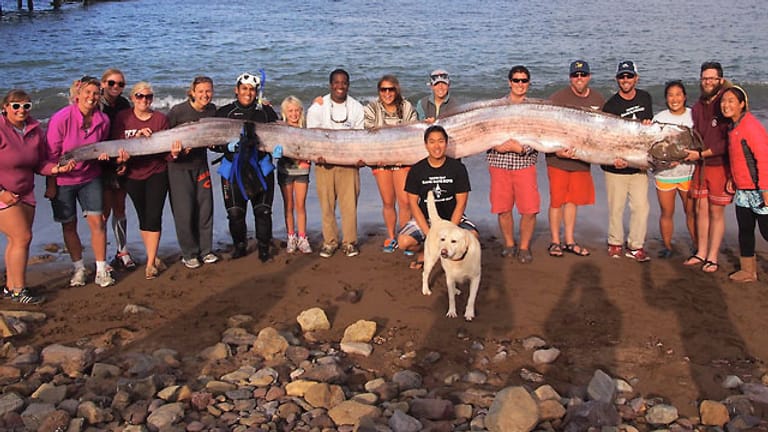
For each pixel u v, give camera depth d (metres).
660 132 6.65
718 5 35.91
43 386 4.62
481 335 5.55
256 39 26.27
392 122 7.16
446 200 6.41
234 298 6.31
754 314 5.79
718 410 4.27
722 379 4.81
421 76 18.83
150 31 29.64
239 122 6.82
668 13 32.88
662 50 22.56
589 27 28.44
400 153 6.96
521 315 5.89
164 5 43.97
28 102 5.84
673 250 7.40
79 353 5.12
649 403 4.50
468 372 4.98
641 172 6.97
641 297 6.18
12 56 22.66
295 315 5.98
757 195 6.13
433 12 35.06
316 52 22.92
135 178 6.61
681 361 5.05
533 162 6.92
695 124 6.71
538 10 35.19
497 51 22.84
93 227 6.51
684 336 5.45
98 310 6.06
